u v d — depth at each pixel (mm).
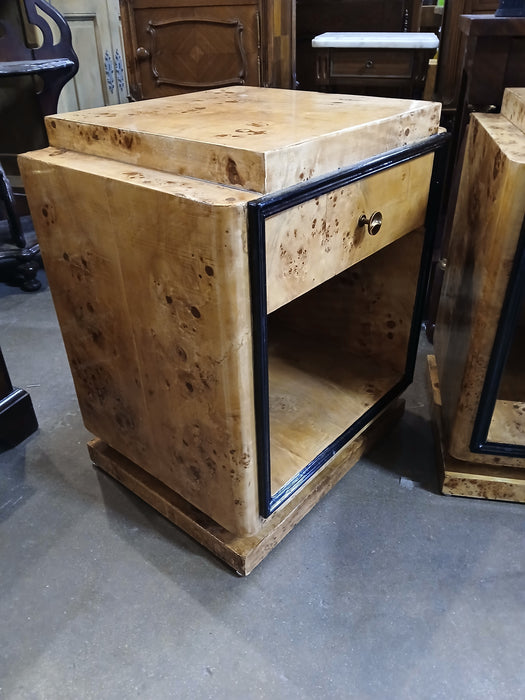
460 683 759
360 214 807
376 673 773
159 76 2002
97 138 788
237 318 661
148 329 789
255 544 895
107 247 770
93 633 834
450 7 1993
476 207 993
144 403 896
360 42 1886
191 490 919
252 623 844
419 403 1348
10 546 983
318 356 1323
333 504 1058
